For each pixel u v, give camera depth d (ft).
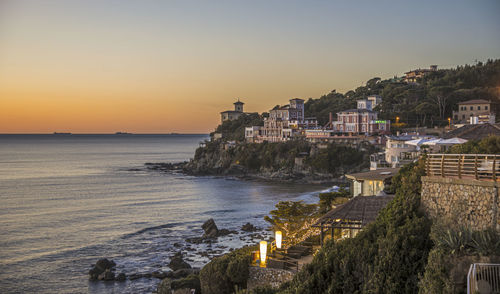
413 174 81.87
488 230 53.78
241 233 239.71
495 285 46.91
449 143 138.21
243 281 97.76
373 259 63.72
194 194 410.11
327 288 64.64
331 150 530.27
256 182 524.11
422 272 58.13
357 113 562.25
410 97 629.10
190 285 129.39
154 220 280.10
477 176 62.08
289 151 571.69
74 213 307.37
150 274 169.58
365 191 140.87
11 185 485.15
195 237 231.71
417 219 66.49
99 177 577.84
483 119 295.28
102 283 162.71
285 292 69.56
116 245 216.33
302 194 406.82
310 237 124.36
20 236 235.81
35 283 163.22
